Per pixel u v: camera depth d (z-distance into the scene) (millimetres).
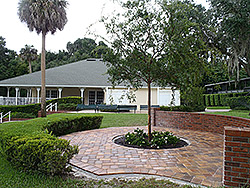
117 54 5695
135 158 4629
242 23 11234
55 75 21547
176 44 4844
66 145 3662
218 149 5422
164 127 9766
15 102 18312
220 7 12008
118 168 3967
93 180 3436
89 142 6246
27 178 3471
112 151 5227
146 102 20047
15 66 36188
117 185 3215
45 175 3574
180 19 5094
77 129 8297
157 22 5277
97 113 15586
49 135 4332
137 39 5457
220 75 25531
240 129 2881
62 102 17922
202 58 5242
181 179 3426
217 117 7766
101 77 21594
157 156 4781
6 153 4168
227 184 2846
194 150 5320
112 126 10336
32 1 12492
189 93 5531
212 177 3500
